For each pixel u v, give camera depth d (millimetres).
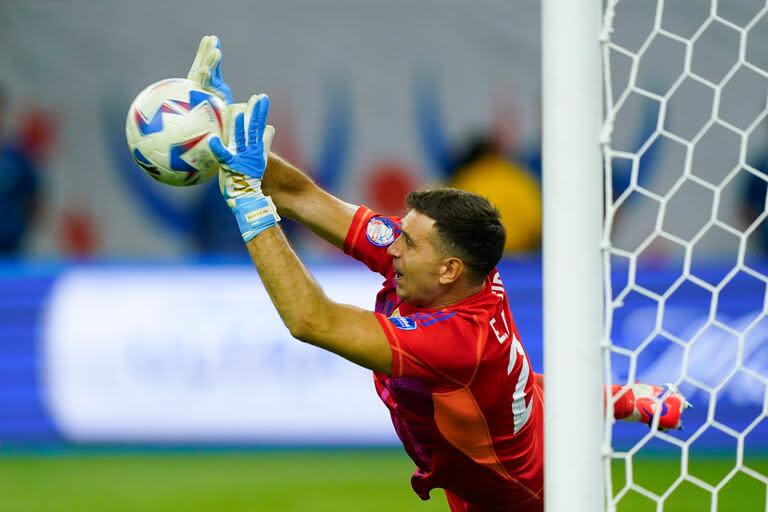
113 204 39375
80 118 40250
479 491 12539
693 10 38812
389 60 40344
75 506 24297
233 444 29312
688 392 28203
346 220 12750
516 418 11781
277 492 25406
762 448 28250
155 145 10344
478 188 35938
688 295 28719
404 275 11469
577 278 8258
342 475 27000
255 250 9844
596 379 8305
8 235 38469
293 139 40312
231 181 9867
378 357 10328
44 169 39469
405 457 28766
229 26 40938
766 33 38656
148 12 41031
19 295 29562
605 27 8305
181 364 29203
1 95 40156
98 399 29375
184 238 38719
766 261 29297
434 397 11078
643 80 38656
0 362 29516
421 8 40438
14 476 27000
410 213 11438
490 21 40281
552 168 8289
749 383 28062
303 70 40656
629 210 37562
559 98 8242
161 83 10586
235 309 29266
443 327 10734
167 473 27188
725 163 37875
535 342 30016
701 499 24750
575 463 8266
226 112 10531
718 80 38531
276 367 29219
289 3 40812
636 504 24156
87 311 29484
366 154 40219
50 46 40688
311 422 29203
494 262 11430
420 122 40219
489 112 40031
